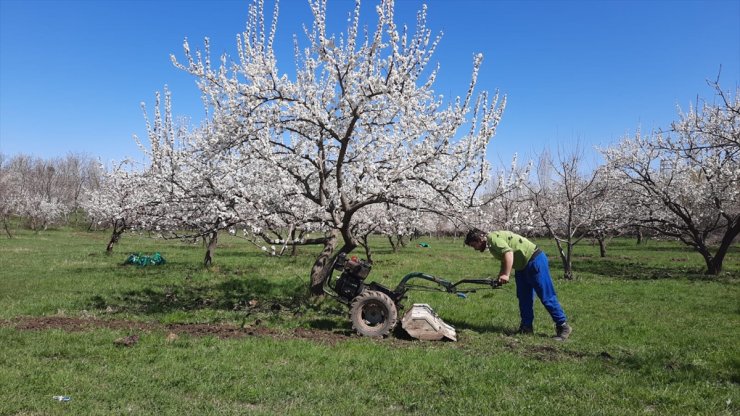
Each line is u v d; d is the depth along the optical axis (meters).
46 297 11.16
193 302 10.66
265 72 8.72
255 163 9.81
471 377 5.86
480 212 9.77
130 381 5.57
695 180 19.98
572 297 12.34
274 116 8.89
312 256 23.31
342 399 5.17
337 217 9.85
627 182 19.31
